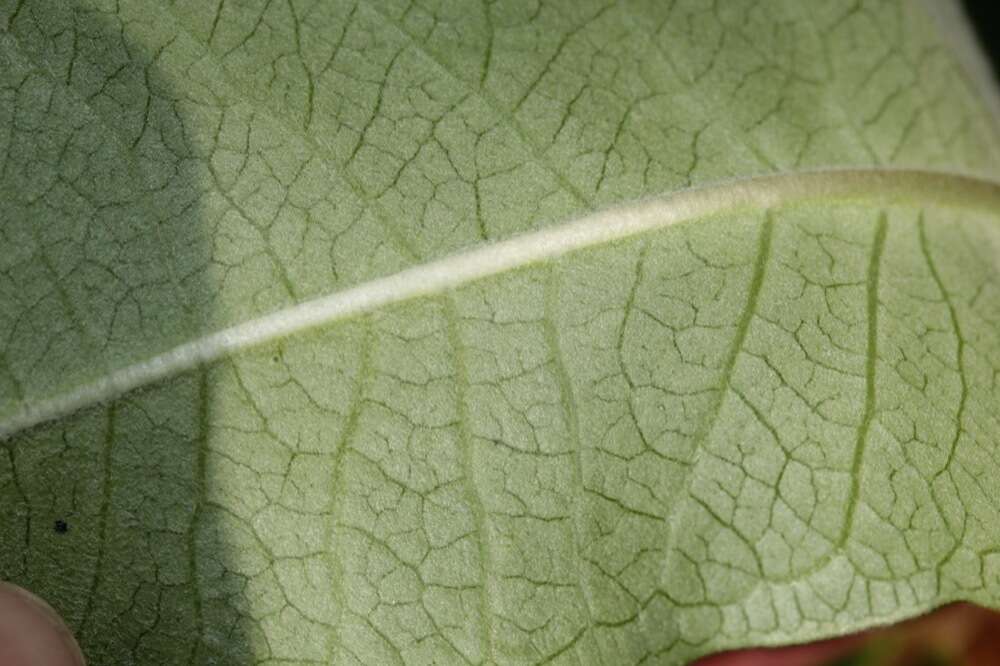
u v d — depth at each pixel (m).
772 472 0.23
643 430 0.23
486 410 0.23
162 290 0.23
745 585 0.23
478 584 0.23
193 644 0.23
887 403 0.23
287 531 0.23
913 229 0.24
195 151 0.23
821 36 0.24
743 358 0.23
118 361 0.23
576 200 0.23
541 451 0.23
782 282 0.24
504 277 0.23
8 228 0.23
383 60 0.24
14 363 0.23
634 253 0.23
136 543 0.23
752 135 0.24
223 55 0.23
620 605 0.23
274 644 0.23
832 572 0.23
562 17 0.24
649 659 0.23
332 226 0.23
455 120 0.23
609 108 0.24
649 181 0.24
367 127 0.23
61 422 0.23
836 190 0.24
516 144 0.24
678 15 0.24
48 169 0.23
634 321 0.23
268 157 0.23
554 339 0.23
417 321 0.23
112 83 0.23
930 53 0.25
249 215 0.23
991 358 0.24
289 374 0.23
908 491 0.23
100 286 0.23
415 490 0.23
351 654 0.23
